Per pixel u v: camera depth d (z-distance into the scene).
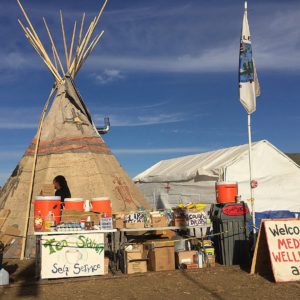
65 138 8.95
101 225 6.14
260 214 8.96
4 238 7.64
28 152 9.07
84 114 9.75
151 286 5.34
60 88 9.80
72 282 5.66
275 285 5.27
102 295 4.94
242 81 6.82
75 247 5.95
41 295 5.01
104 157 9.12
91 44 10.14
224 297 4.74
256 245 5.91
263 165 10.80
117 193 8.58
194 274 5.98
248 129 6.75
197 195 11.35
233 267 6.33
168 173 12.82
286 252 5.61
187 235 7.43
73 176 8.53
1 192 9.06
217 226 6.91
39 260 6.02
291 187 10.66
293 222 5.84
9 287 5.40
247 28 6.89
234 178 10.45
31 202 8.16
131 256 6.23
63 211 6.25
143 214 6.77
